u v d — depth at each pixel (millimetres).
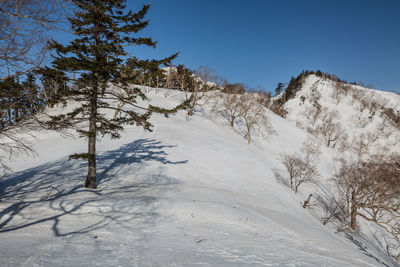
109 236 7648
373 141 88812
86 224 8562
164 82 72562
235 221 10922
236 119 59031
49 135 31875
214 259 6422
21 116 7223
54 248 6215
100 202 10828
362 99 130250
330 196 33906
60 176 17281
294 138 58969
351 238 21312
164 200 12383
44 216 8938
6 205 9703
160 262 5883
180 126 37969
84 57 11516
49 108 8672
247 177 24875
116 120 13930
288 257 7336
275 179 27078
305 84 162875
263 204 17547
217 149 31188
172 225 9414
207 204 12711
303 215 19625
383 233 28062
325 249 9750
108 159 22562
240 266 6059
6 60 4980
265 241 8969
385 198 28047
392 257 22953
